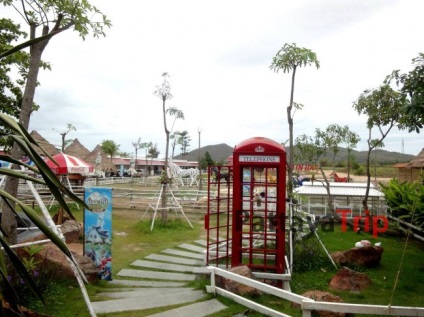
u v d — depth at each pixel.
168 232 12.34
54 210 14.97
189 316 4.83
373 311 4.05
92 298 5.62
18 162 2.38
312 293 5.45
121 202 19.59
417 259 9.03
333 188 15.80
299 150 15.62
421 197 9.88
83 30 6.10
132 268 8.20
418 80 6.05
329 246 10.26
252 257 7.53
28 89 6.02
